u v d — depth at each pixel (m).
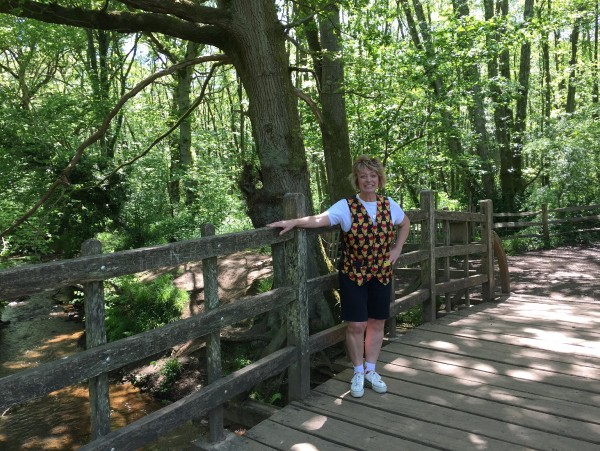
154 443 5.72
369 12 8.11
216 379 2.98
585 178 15.46
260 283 8.80
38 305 12.64
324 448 2.83
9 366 8.63
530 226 14.92
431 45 8.52
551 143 15.52
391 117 9.50
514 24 8.91
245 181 6.13
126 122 18.97
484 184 16.61
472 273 6.80
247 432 3.05
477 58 8.77
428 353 4.33
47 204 10.84
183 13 5.48
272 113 5.86
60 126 12.10
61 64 19.02
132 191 14.43
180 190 18.48
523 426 2.97
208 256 2.89
